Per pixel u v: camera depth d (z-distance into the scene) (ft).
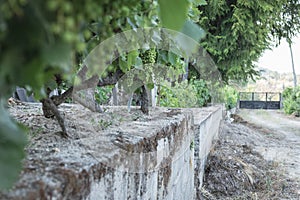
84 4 1.22
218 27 21.49
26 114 4.65
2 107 1.60
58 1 1.13
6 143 1.51
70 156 2.54
